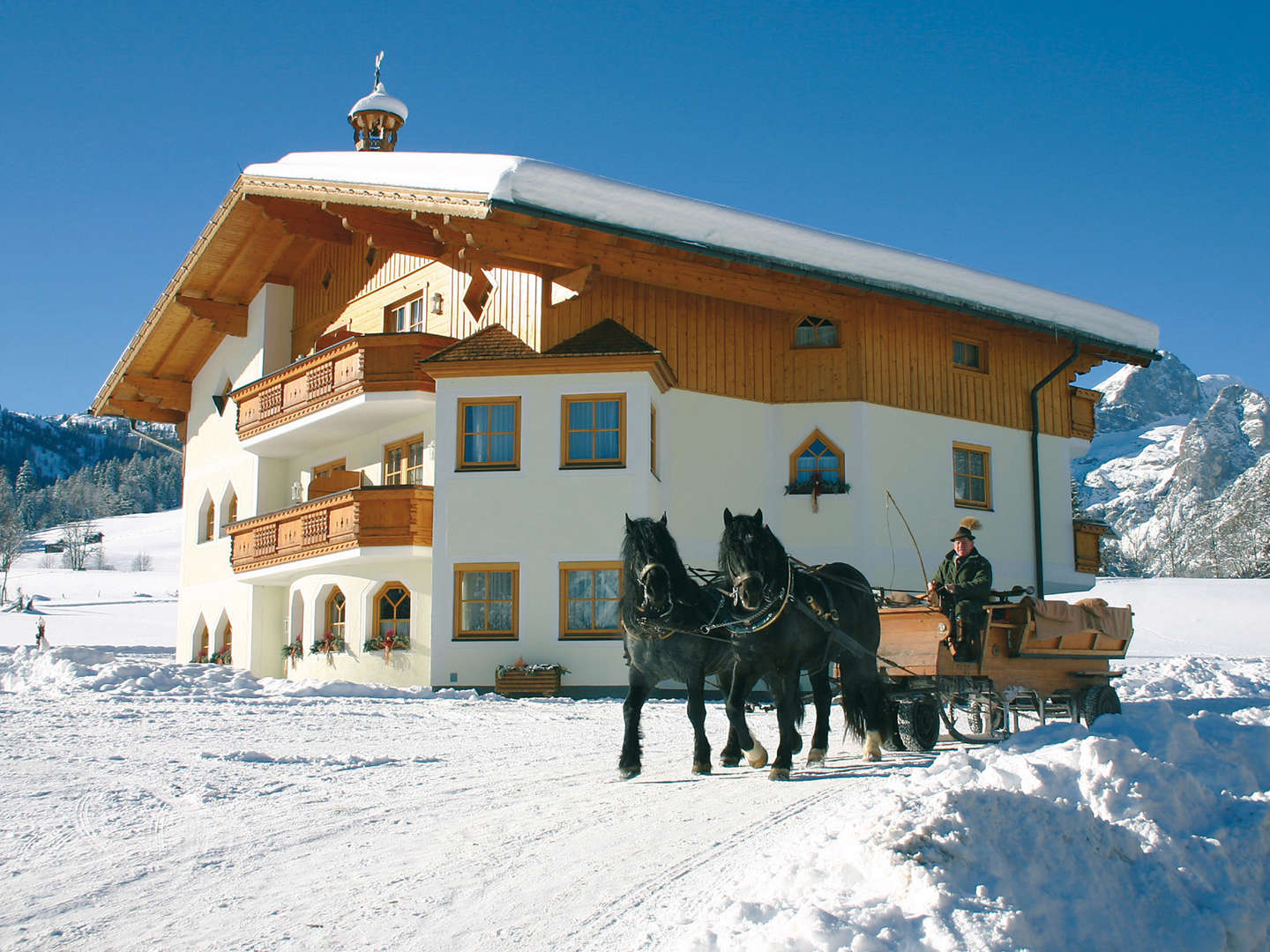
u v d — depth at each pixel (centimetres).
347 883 648
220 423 3409
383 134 3098
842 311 2481
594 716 1664
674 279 2261
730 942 496
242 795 927
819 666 1081
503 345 2347
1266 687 2030
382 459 2725
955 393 2656
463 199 2033
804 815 820
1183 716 1055
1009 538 2708
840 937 479
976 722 1345
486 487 2297
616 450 2261
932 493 2569
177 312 3334
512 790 959
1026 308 2628
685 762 1138
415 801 902
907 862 546
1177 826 705
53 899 616
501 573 2288
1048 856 602
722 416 2450
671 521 2353
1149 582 5750
